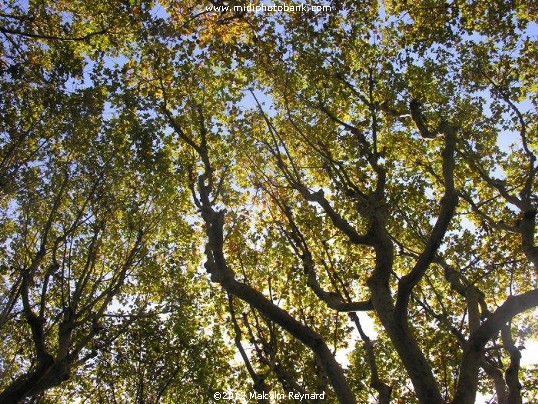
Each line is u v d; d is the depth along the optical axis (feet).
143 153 45.06
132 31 44.34
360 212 36.83
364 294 54.24
